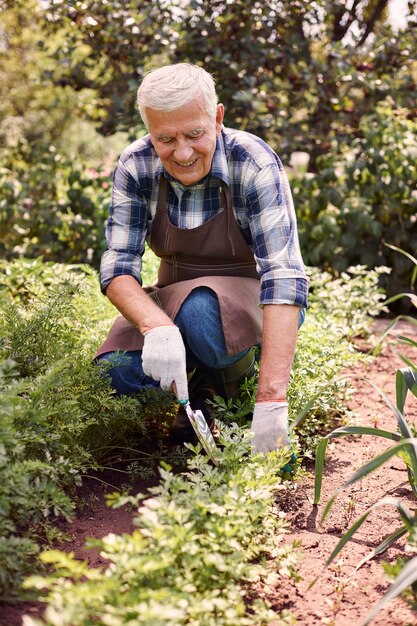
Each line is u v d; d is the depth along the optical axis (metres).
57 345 2.64
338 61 5.22
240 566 1.83
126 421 2.75
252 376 2.81
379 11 5.71
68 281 2.95
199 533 1.90
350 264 5.13
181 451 2.84
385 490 2.62
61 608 1.53
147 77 2.39
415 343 2.33
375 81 5.24
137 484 2.64
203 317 2.61
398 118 5.02
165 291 2.75
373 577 2.12
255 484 1.98
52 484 2.00
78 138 9.58
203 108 2.36
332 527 2.38
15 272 4.27
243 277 2.77
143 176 2.66
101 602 1.56
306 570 2.15
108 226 2.74
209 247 2.68
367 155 4.92
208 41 5.06
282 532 2.22
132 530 2.33
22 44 8.04
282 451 2.22
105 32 5.16
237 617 1.76
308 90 5.27
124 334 2.81
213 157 2.54
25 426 2.16
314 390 2.91
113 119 5.47
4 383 2.19
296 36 5.20
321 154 5.36
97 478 2.57
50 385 2.19
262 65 5.28
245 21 5.13
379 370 3.92
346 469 2.78
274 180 2.54
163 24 5.14
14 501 1.90
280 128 5.19
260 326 2.68
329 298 4.34
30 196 5.36
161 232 2.72
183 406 2.65
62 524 2.33
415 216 5.00
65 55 5.29
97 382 2.64
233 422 2.56
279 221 2.51
